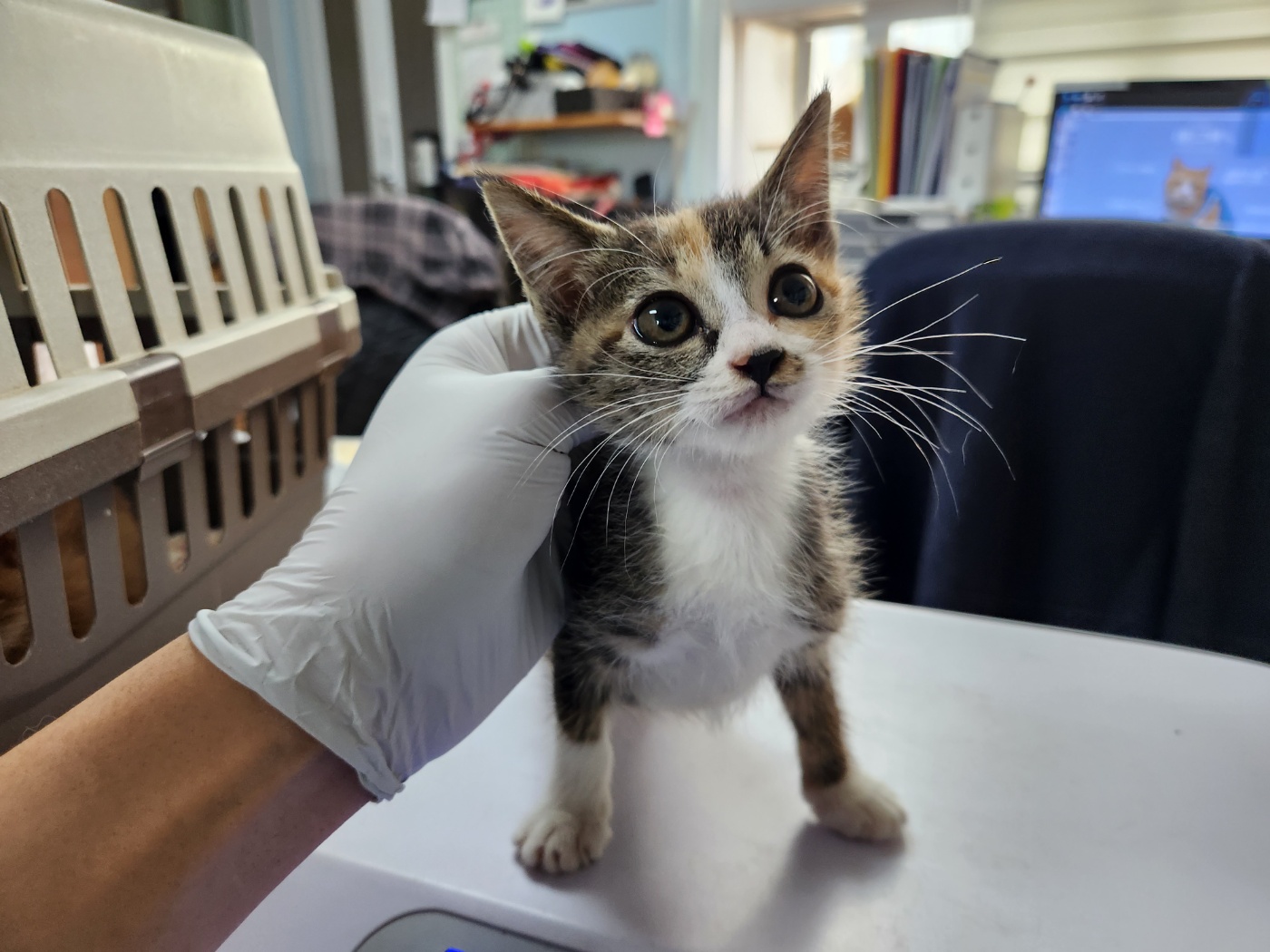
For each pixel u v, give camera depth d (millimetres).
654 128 813
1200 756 252
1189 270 342
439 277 710
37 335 262
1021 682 286
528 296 259
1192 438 350
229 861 181
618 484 253
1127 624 375
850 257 628
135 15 259
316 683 196
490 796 246
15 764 174
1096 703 275
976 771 250
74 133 230
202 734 185
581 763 238
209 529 285
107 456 222
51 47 224
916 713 274
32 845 164
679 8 827
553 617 260
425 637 207
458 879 217
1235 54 602
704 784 253
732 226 253
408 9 973
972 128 633
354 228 721
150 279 255
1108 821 232
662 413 237
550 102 839
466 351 298
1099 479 372
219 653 193
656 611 239
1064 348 368
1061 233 366
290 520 340
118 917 166
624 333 245
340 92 1014
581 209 294
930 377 401
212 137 292
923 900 211
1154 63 627
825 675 253
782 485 253
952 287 386
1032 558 390
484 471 223
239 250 302
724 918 206
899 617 324
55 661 218
